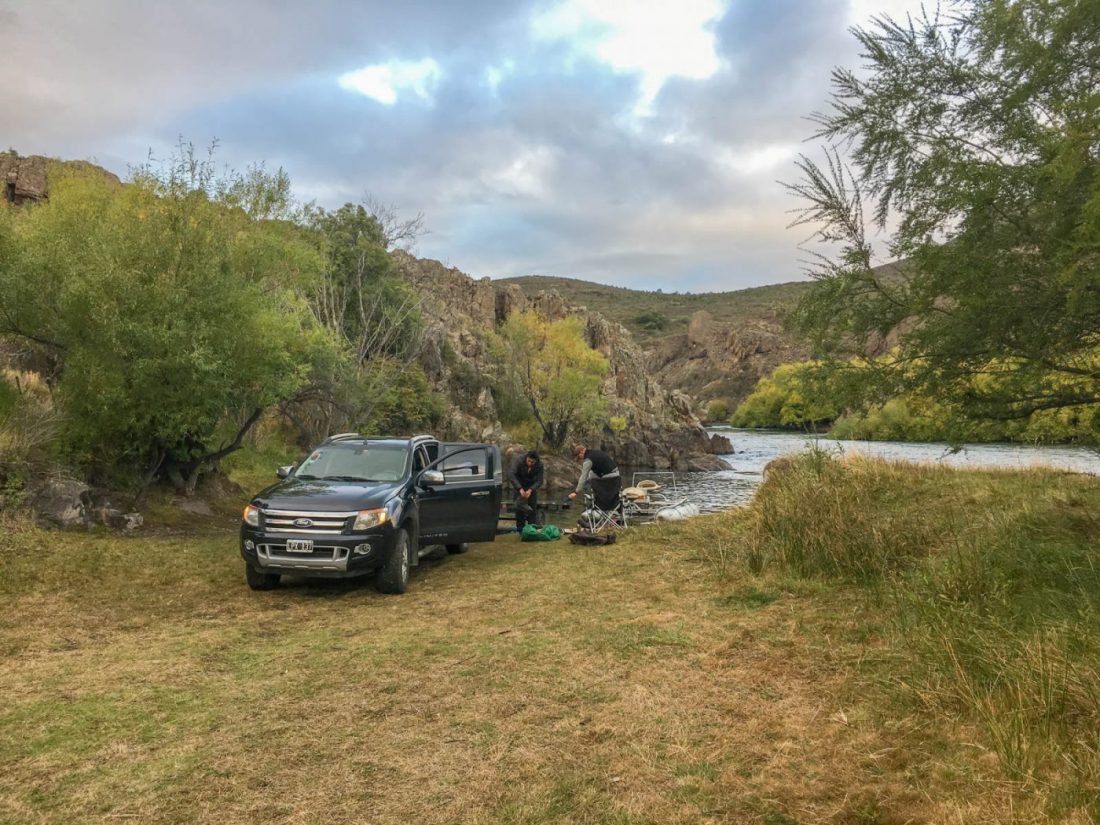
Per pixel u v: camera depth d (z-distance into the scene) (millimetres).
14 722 4180
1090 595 5035
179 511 14258
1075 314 5145
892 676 4309
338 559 7562
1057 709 3506
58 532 10430
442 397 45844
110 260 12148
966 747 3387
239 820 3064
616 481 12109
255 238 15391
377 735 3928
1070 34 4859
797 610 6059
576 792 3217
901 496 10273
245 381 14164
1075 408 6141
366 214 33781
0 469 10859
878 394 6375
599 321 86375
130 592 7852
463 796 3223
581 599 7098
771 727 3809
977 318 5488
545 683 4648
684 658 5027
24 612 6832
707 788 3188
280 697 4551
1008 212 5336
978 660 4152
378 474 9070
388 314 30547
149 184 13695
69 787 3381
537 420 57500
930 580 5836
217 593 7980
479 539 10633
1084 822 2643
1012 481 10781
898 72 5867
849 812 2920
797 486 9117
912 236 5730
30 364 15430
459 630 6113
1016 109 5395
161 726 4102
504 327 58438
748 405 124938
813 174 6273
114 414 12430
